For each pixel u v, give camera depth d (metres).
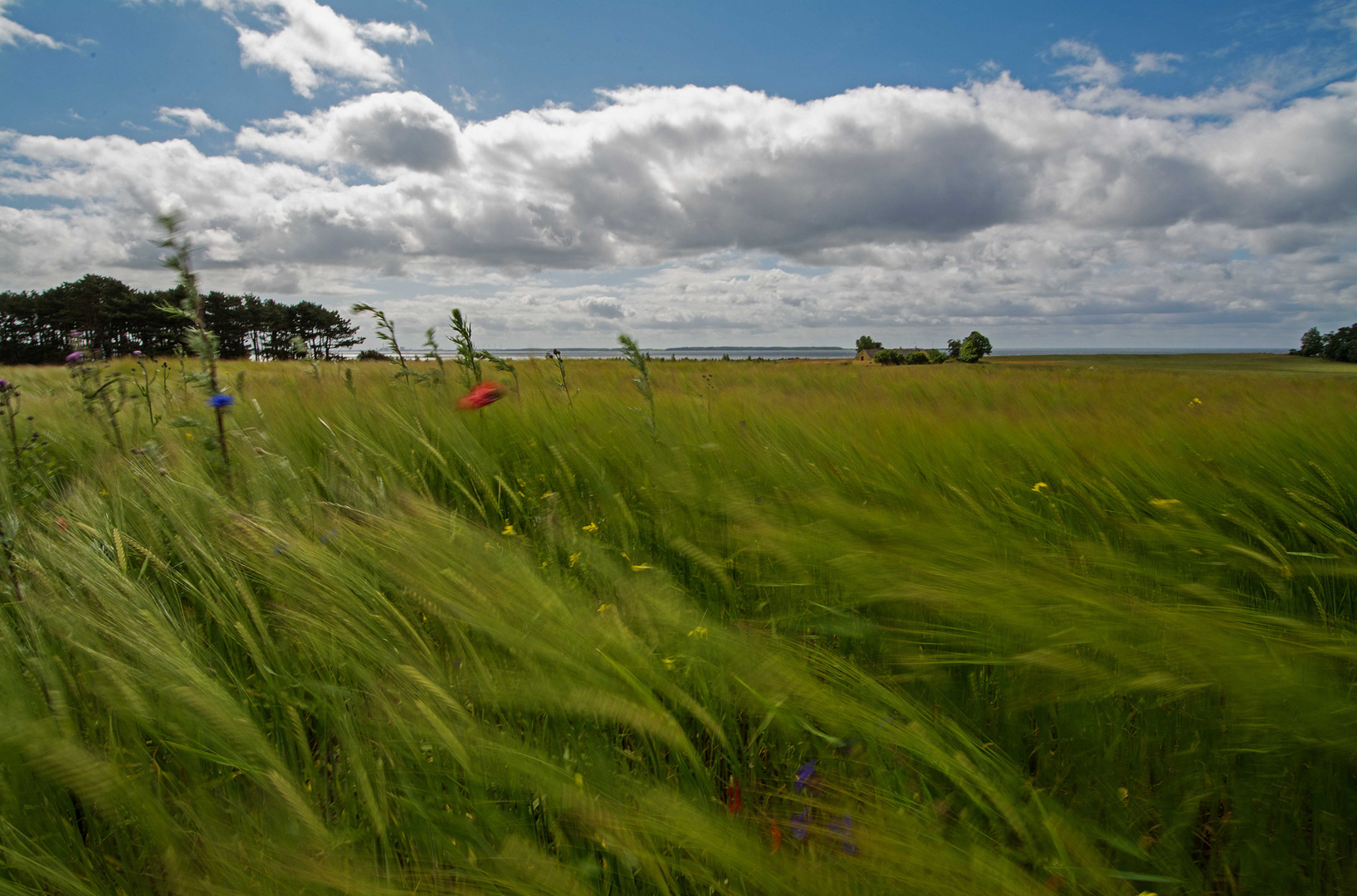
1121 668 1.21
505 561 1.46
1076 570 1.57
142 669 1.14
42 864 0.93
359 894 0.82
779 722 1.21
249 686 1.34
